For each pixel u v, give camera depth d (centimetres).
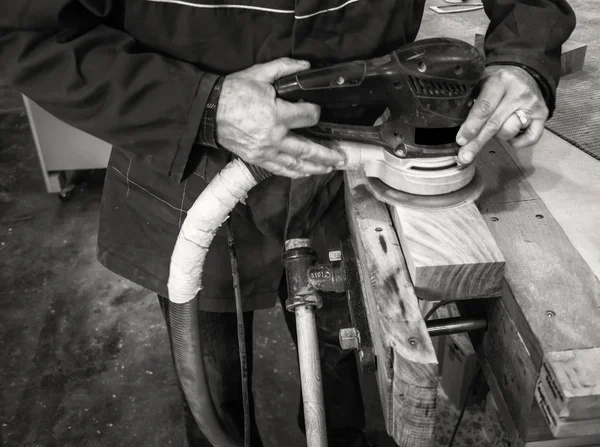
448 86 74
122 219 110
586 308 70
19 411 180
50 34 78
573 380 62
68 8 76
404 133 79
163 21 85
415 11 94
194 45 87
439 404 167
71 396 184
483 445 158
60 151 241
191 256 88
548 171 95
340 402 131
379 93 76
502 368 79
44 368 192
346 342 84
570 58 126
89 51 79
